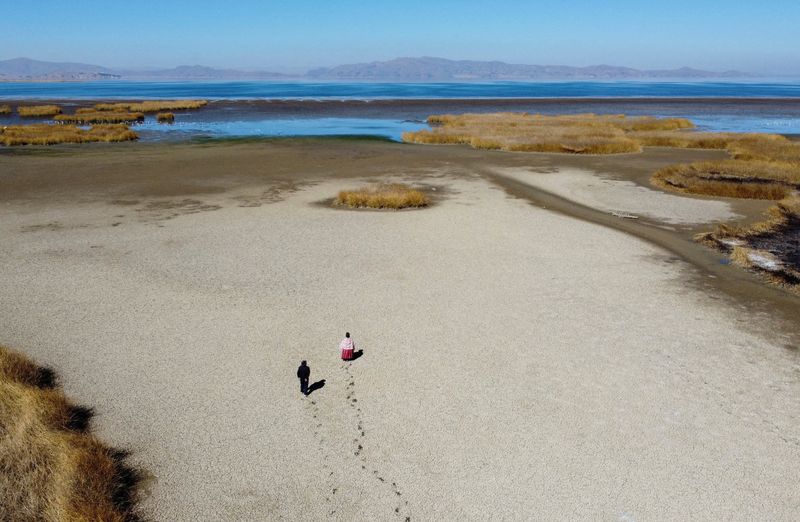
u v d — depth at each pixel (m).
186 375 16.78
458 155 59.94
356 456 13.40
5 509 11.48
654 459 13.28
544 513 11.73
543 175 48.91
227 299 22.17
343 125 93.00
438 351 18.22
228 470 12.95
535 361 17.61
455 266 26.02
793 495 12.23
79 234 30.78
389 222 33.59
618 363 17.52
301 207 37.38
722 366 17.39
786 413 15.06
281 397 15.73
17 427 13.66
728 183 43.72
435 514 11.70
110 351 18.12
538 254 27.84
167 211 36.06
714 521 11.54
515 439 13.96
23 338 18.92
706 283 24.41
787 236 31.53
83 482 12.02
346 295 22.61
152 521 11.52
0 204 37.50
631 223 34.38
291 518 11.59
